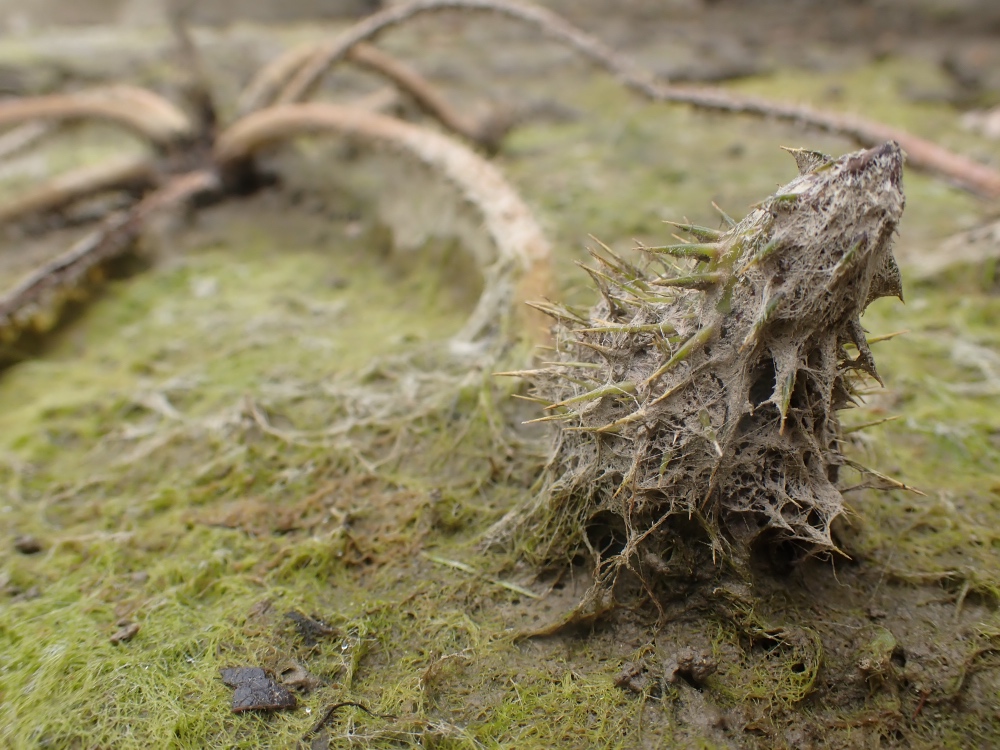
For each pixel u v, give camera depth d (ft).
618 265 0.62
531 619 0.61
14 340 0.88
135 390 0.82
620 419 0.56
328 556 0.64
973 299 0.89
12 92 1.57
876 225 0.51
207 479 0.72
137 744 0.55
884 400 0.77
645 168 1.23
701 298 0.55
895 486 0.62
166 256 1.06
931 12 1.84
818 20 1.89
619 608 0.60
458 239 0.90
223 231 1.11
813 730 0.55
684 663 0.57
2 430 0.78
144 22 2.01
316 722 0.56
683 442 0.55
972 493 0.68
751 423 0.55
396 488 0.70
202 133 1.17
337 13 2.04
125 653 0.60
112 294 0.98
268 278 1.00
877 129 1.01
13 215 1.07
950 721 0.56
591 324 0.59
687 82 1.61
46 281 0.90
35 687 0.58
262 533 0.67
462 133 1.28
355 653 0.59
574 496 0.60
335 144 1.24
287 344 0.87
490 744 0.55
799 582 0.60
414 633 0.61
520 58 1.70
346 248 1.06
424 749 0.55
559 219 1.06
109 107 1.16
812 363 0.54
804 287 0.52
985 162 1.23
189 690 0.57
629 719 0.56
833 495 0.56
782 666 0.57
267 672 0.58
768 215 0.52
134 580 0.65
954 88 1.57
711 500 0.56
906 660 0.58
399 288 0.96
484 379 0.75
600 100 1.51
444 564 0.64
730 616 0.58
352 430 0.75
